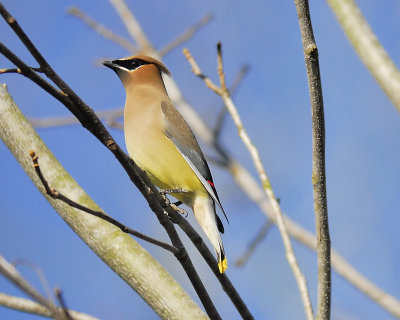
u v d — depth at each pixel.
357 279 10.88
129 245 8.62
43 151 8.95
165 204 7.78
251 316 8.30
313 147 7.02
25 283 6.81
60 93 6.64
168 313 8.30
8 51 6.24
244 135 9.31
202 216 10.52
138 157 10.71
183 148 10.59
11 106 9.08
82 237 8.72
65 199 6.56
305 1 6.55
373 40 10.16
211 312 7.90
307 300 7.63
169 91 13.79
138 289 8.47
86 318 7.61
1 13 6.06
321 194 7.13
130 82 11.26
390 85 9.81
